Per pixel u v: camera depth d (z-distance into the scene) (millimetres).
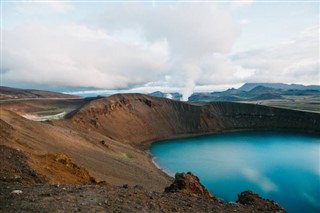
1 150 27578
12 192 13977
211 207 16891
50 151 52438
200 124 188875
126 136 150875
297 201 59531
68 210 11938
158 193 17797
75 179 31812
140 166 77000
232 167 90188
